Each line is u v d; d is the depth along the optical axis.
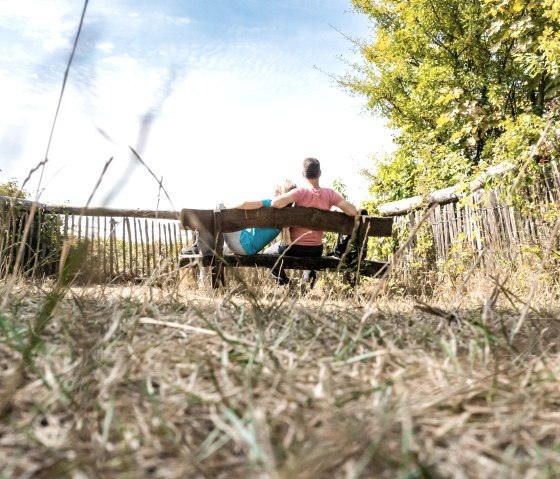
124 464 0.80
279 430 0.94
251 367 1.23
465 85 11.02
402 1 12.74
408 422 0.85
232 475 0.80
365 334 1.64
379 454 0.82
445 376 1.23
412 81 13.11
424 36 12.59
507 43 10.85
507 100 10.37
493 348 1.60
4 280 2.57
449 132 11.45
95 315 1.78
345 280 5.21
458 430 0.95
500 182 6.19
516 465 0.82
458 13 12.05
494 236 6.25
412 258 7.89
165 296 2.34
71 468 0.79
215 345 1.44
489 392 1.13
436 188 8.34
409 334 1.74
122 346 1.42
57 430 0.94
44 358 1.29
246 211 4.88
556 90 9.30
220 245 4.79
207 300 2.43
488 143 9.22
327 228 5.21
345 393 1.10
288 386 1.09
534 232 5.85
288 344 1.55
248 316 1.93
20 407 1.03
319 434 0.87
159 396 1.08
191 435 0.93
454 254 6.94
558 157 5.61
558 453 0.87
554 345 1.71
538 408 1.07
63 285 1.58
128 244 8.19
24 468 0.82
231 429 0.90
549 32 6.81
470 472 0.81
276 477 0.73
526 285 4.59
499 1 8.47
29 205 7.11
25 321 1.68
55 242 7.02
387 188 10.21
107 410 0.99
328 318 2.01
